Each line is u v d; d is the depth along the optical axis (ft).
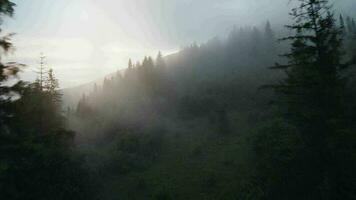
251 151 126.82
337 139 43.47
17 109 27.63
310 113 46.80
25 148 26.27
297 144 50.98
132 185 121.90
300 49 50.16
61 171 43.24
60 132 34.04
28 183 27.43
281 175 52.31
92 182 86.94
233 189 103.09
